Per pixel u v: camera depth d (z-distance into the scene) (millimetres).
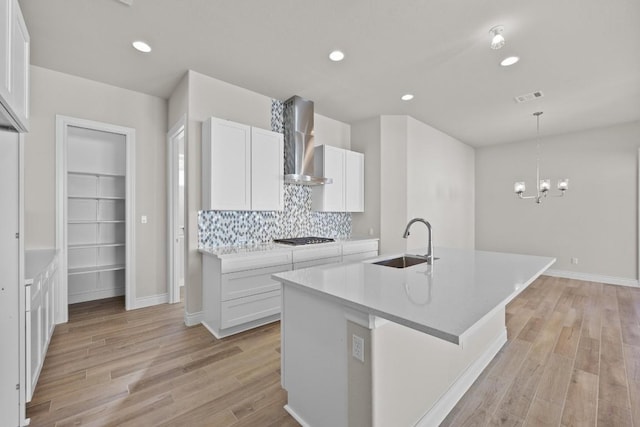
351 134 4762
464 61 2814
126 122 3424
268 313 2996
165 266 3732
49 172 2971
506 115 4320
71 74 3070
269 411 1743
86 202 3797
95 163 3836
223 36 2434
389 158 4344
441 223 5172
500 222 5988
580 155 5086
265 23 2270
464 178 5906
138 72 3035
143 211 3557
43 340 2135
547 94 3561
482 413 1746
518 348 2543
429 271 1830
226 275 2711
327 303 1471
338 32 2383
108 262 3953
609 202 4816
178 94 3301
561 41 2467
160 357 2355
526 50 2611
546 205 5441
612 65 2863
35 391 1903
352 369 1341
